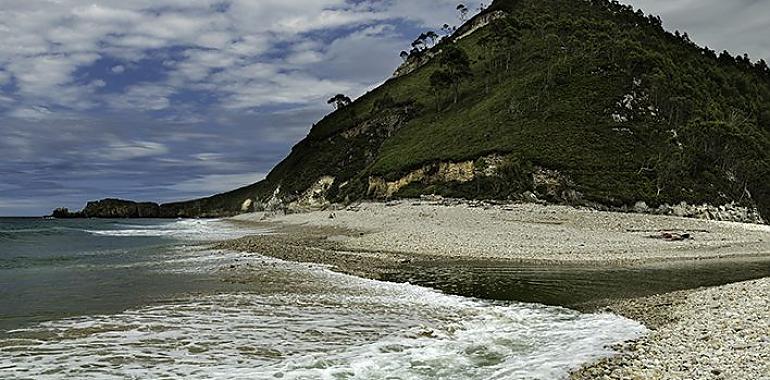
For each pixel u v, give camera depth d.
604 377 10.58
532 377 10.86
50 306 17.56
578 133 70.38
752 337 12.84
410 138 98.00
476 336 14.45
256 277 23.86
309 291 20.70
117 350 12.70
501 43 114.12
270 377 10.92
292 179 127.38
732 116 81.69
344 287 21.70
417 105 115.69
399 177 81.12
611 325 15.59
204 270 26.17
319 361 12.01
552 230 43.06
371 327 15.30
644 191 60.50
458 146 77.81
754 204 67.38
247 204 161.00
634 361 11.66
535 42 111.50
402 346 13.38
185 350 12.78
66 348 12.80
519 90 85.44
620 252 34.31
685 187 63.06
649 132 70.88
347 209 80.81
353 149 116.81
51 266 28.27
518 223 46.81
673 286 22.36
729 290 19.25
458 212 54.22
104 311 16.86
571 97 77.88
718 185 65.69
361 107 136.75
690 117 74.94
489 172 68.94
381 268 27.55
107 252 36.94
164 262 29.77
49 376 10.82
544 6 136.38
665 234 42.16
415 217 53.03
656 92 76.62
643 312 17.17
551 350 13.01
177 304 18.02
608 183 61.25
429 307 18.22
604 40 95.00
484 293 20.92
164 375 10.99
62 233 65.44
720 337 13.13
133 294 19.73
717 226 49.78
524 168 64.75
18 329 14.52
